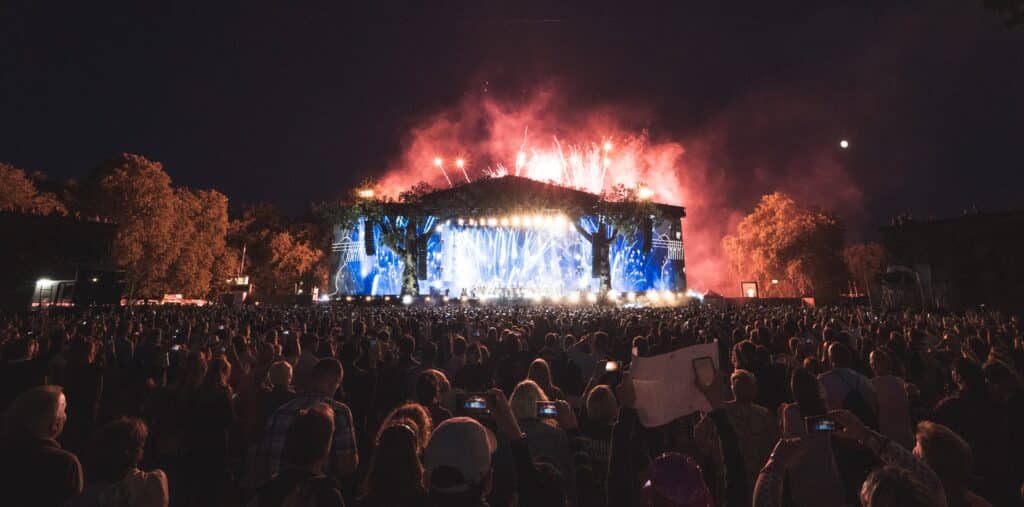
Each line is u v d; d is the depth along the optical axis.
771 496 3.31
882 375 5.73
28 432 3.48
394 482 2.77
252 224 80.38
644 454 4.48
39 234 35.72
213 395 6.54
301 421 3.43
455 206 58.22
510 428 3.34
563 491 3.34
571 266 61.97
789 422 4.35
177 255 52.62
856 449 3.59
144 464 7.11
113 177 48.38
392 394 7.82
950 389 7.58
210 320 20.86
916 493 2.12
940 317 21.61
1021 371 7.52
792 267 69.50
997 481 4.91
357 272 64.94
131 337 12.60
